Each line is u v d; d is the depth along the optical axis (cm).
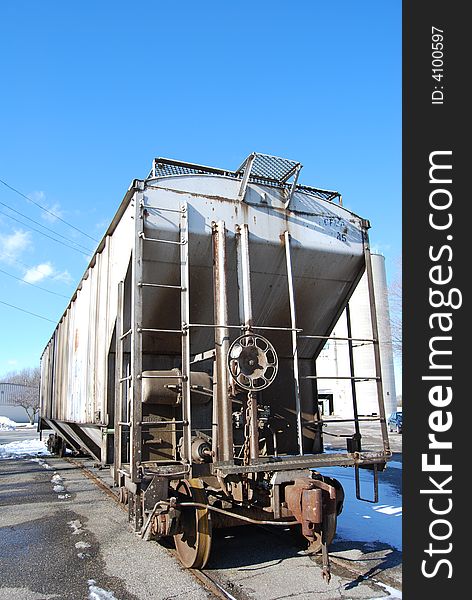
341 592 471
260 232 618
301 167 621
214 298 565
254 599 455
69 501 958
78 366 1000
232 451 515
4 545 650
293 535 660
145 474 495
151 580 508
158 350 636
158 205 563
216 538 662
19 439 3194
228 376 533
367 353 3334
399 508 847
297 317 710
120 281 630
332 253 668
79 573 534
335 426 3656
